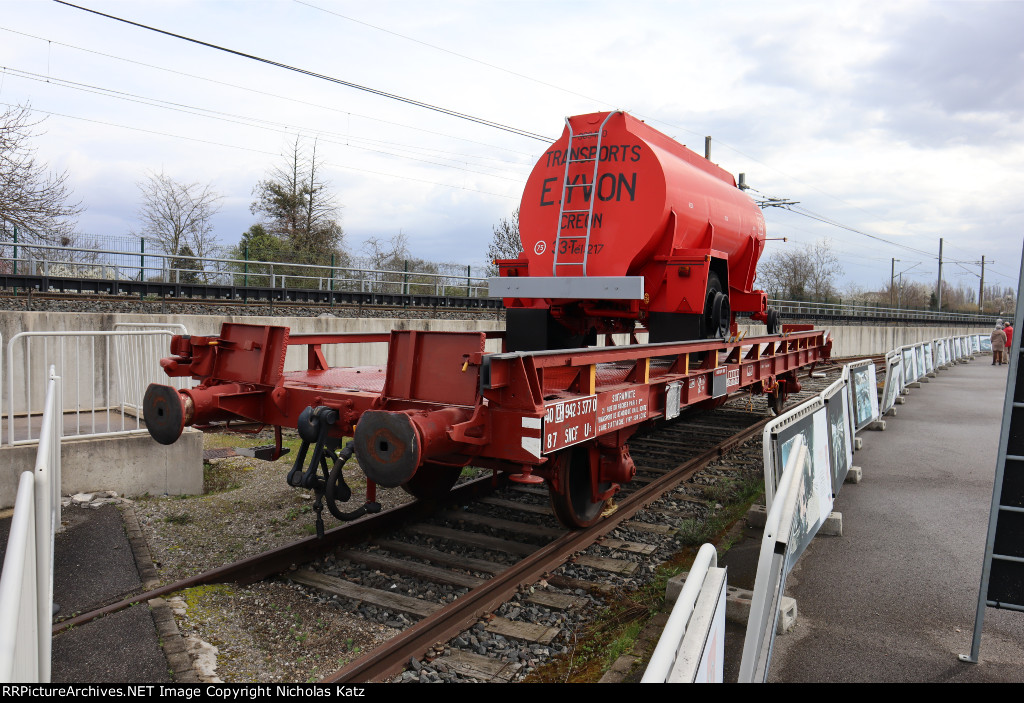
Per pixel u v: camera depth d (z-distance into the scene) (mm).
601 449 5664
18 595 1517
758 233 10180
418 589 4754
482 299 27578
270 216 38719
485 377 4023
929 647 3777
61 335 6320
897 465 8430
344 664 3734
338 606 4488
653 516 6328
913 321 58156
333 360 13664
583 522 5625
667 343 6246
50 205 20578
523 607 4422
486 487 7000
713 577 2051
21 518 1885
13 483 5949
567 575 4957
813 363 13625
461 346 4473
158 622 3967
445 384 4566
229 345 5797
